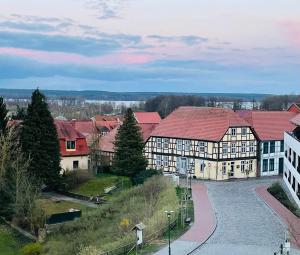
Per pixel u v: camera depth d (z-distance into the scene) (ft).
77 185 203.00
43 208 157.89
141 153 207.82
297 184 160.45
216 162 212.84
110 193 191.21
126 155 204.74
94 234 133.49
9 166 160.56
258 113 238.27
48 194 191.72
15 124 200.75
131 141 204.44
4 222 153.79
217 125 219.00
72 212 156.04
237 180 213.66
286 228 125.49
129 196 171.12
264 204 158.10
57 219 152.25
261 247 109.09
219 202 160.76
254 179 217.77
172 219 124.88
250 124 228.22
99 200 180.04
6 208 154.71
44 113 188.55
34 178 172.14
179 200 151.43
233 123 217.36
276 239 115.85
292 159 172.86
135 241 106.63
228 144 215.92
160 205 142.20
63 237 137.08
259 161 226.99
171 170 230.89
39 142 186.50
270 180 214.69
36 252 126.11
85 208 170.81
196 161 220.84
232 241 114.01
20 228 149.18
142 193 170.81
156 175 189.37
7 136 175.52
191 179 207.41
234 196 172.35
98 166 234.58
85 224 145.89
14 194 154.51
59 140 202.90
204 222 132.05
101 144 251.60
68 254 120.98
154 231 115.75
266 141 227.61
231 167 217.77
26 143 185.16
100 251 100.83
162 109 634.84
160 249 105.81
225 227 127.65
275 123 237.66
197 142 220.23
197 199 165.37
